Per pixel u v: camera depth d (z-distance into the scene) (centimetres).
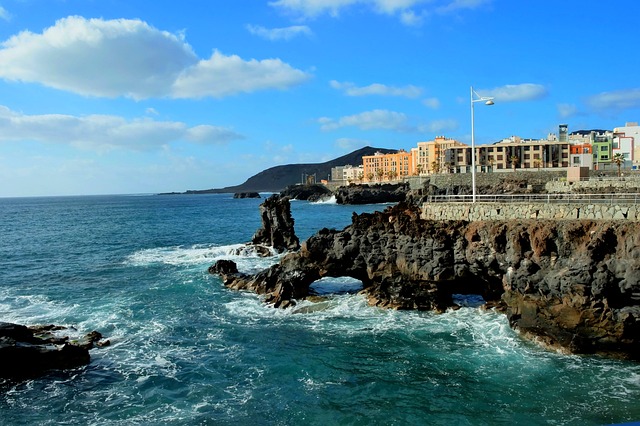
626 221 2962
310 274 4216
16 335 2803
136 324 3525
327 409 2259
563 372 2539
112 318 3666
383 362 2759
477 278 3641
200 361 2839
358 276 4272
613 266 2756
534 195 3888
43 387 2516
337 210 16700
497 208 3641
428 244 3719
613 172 10012
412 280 3822
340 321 3494
